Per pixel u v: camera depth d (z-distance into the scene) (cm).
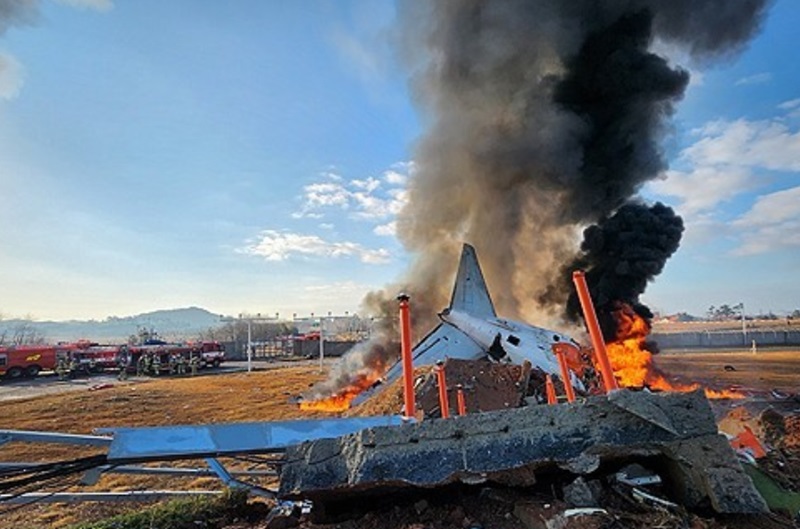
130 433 345
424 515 310
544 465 300
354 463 307
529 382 920
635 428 298
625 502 301
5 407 1650
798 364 2198
